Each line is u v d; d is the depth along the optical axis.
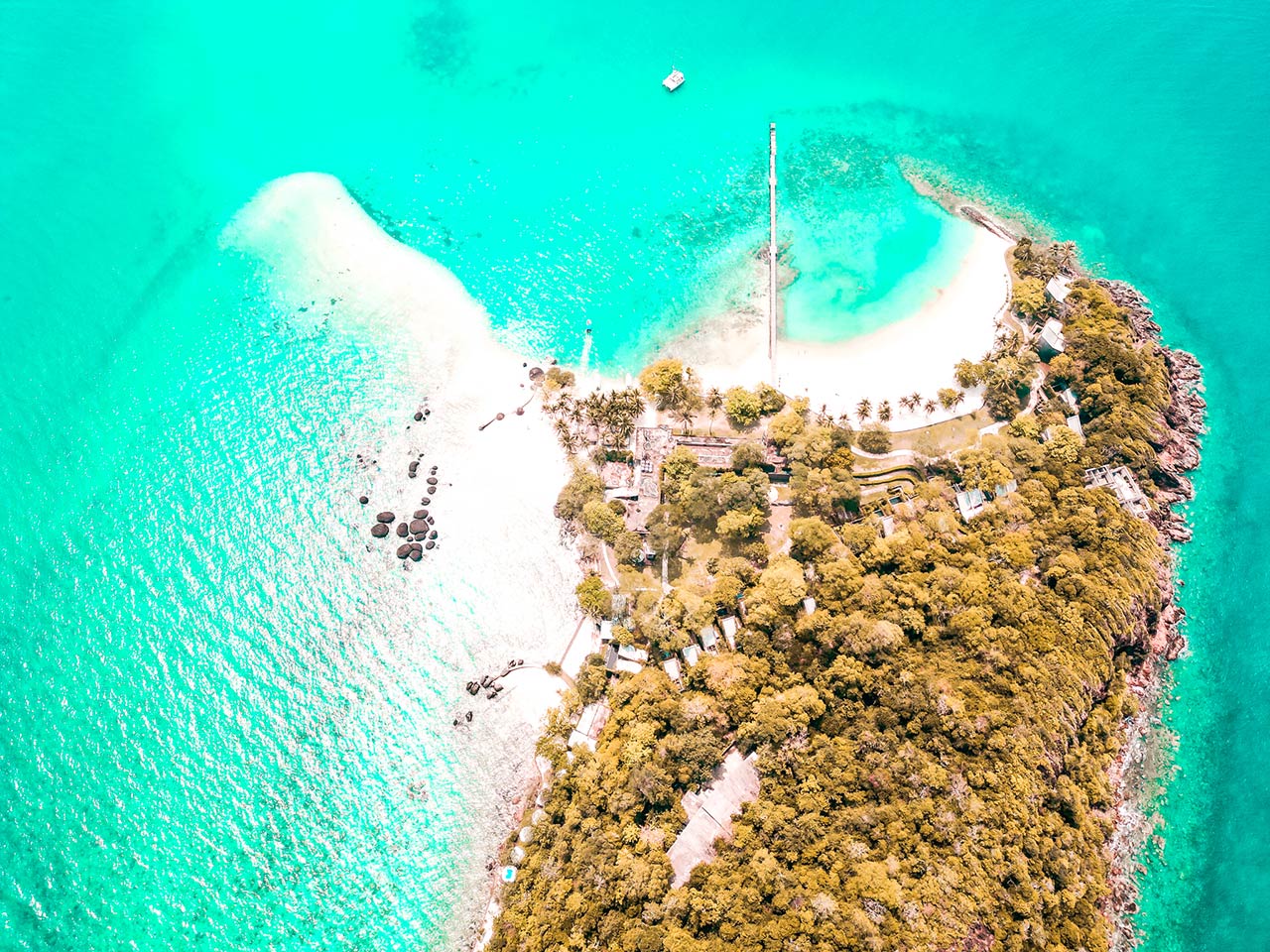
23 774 95.44
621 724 88.38
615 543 99.12
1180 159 132.38
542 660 97.56
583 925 77.12
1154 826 91.06
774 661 89.62
